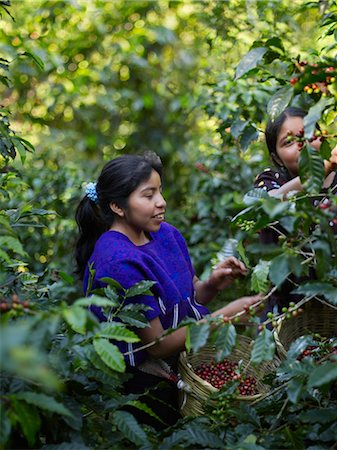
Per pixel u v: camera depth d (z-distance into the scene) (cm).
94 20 514
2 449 157
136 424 175
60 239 390
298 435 173
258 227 168
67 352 174
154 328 213
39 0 505
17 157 442
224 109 336
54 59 474
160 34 508
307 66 172
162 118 552
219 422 187
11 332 113
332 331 239
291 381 174
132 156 229
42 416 168
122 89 541
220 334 170
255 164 385
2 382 158
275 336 213
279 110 180
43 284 230
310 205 164
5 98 516
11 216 230
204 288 249
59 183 393
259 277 182
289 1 375
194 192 418
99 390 183
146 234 237
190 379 213
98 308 214
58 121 554
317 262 168
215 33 396
